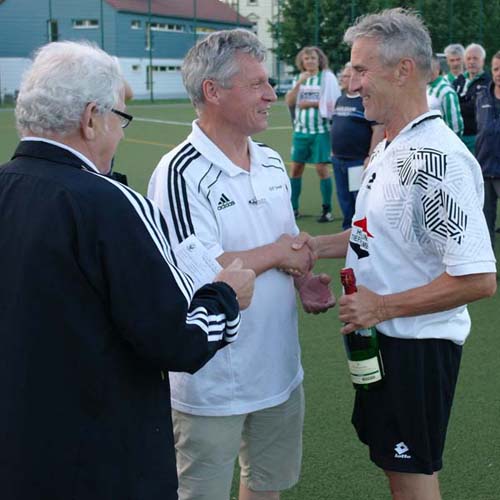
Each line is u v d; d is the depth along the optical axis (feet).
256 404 8.46
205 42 8.12
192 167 8.10
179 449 8.55
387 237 7.78
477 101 22.00
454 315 8.03
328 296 9.32
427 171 7.38
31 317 5.92
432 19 84.28
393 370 7.94
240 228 8.27
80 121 6.11
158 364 6.09
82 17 121.70
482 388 14.08
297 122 28.99
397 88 7.64
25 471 6.00
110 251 5.86
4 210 6.10
